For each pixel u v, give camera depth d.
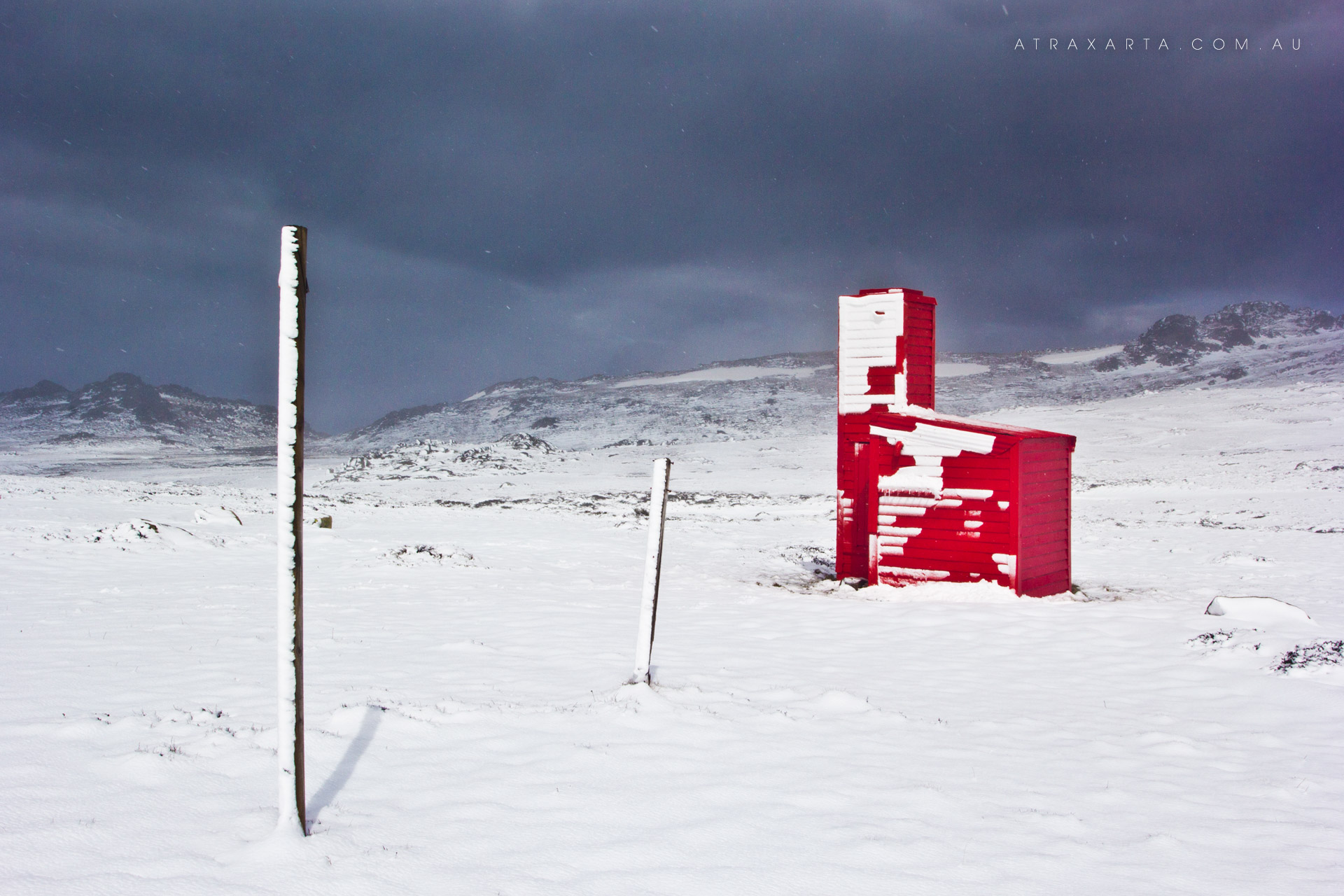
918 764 5.61
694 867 3.97
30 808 4.50
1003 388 151.75
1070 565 14.62
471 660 8.38
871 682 7.98
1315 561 17.53
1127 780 5.49
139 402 191.00
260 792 4.79
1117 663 9.04
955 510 13.22
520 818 4.50
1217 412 72.94
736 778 5.16
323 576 14.77
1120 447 59.00
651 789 4.95
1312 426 61.97
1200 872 4.16
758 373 182.38
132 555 16.78
